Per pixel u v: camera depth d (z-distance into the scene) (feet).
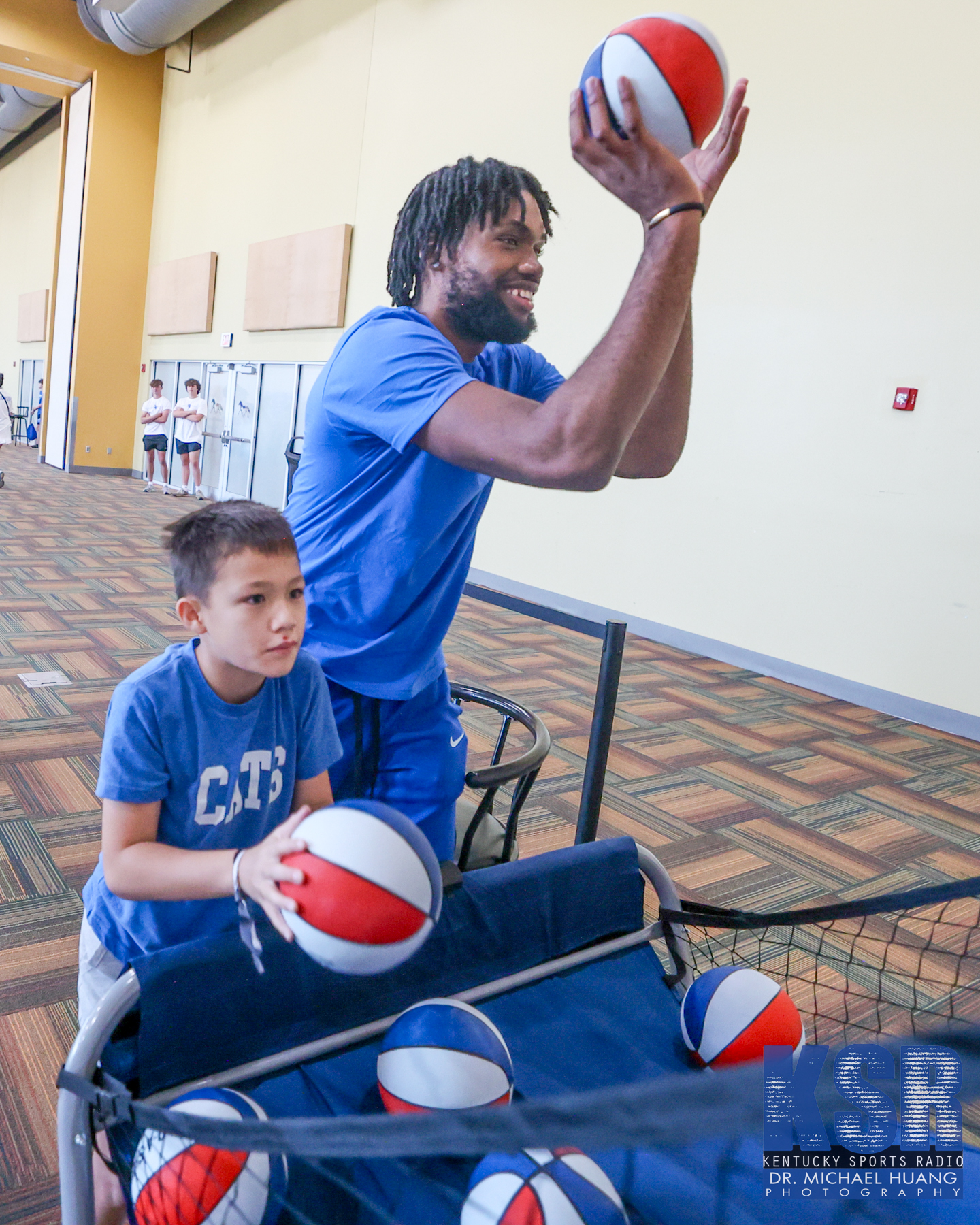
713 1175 3.22
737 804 9.57
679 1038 3.84
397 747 4.20
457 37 21.17
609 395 2.62
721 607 16.55
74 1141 2.77
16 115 45.60
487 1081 3.12
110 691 11.23
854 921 6.89
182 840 3.32
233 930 3.35
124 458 38.70
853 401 14.47
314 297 26.22
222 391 31.99
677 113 2.69
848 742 12.35
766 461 15.70
